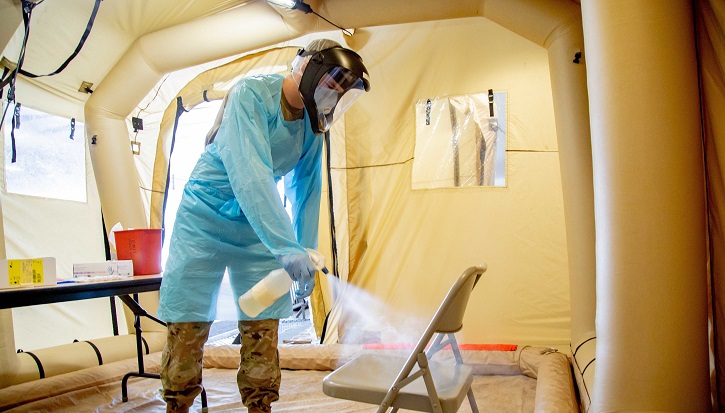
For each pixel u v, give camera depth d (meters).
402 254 3.77
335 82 1.70
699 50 1.58
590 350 2.38
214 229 1.83
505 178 3.62
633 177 1.36
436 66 3.82
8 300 1.60
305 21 3.35
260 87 1.77
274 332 1.89
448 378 1.62
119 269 2.35
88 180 3.97
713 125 1.53
